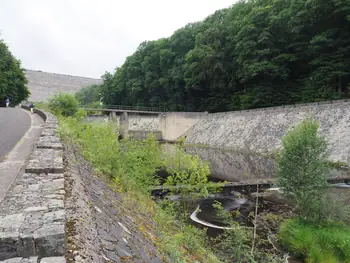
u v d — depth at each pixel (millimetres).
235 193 17531
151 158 11977
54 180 4762
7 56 51969
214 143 41562
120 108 66375
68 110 28141
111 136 12078
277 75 37375
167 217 9078
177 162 13023
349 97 31078
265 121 34625
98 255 3256
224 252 9367
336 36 31297
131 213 6605
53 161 5879
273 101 38750
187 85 52531
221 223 12500
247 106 41594
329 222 10969
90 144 10703
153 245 5078
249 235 11055
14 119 21250
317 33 33875
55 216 3150
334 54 30984
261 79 40250
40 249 2658
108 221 4695
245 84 44125
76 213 3900
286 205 14953
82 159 9148
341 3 28047
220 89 48719
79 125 17172
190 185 12453
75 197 4492
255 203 15625
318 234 10070
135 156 11383
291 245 10117
